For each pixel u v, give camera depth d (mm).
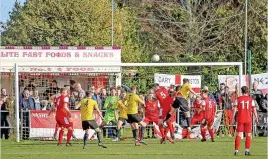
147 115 50156
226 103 54438
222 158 37625
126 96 46375
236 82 55750
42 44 86562
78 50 60562
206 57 91438
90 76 60906
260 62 85688
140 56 87438
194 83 55562
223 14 92000
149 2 94250
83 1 84750
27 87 55000
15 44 86938
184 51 91875
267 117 49062
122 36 85500
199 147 44844
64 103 46500
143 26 92625
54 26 85688
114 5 88125
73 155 39500
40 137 51844
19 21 86812
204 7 92438
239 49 90750
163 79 55281
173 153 40531
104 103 51781
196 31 91750
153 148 44156
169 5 93312
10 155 39594
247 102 39219
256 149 43188
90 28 84812
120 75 61375
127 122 51656
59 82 60219
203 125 50156
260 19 90000
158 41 91938
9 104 51844
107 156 38844
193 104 52406
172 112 48312
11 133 51875
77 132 51875
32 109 51938
